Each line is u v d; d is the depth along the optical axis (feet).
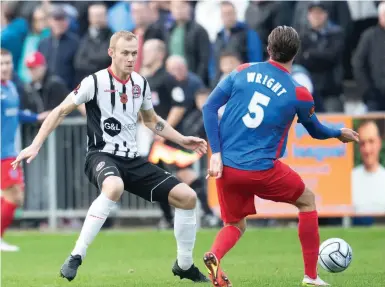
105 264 92.58
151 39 125.80
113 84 68.44
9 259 98.68
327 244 72.18
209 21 136.56
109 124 68.59
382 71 128.67
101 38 132.26
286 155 118.52
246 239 111.24
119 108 68.59
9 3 141.79
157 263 92.48
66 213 125.59
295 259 93.20
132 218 129.70
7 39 138.21
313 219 66.39
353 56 130.52
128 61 67.15
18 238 117.60
